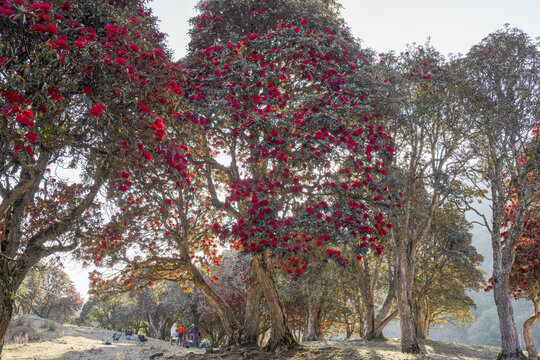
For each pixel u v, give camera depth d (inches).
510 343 503.5
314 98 377.7
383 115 436.1
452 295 946.1
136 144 247.4
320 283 860.0
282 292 956.0
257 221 360.2
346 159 392.8
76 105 248.4
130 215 342.6
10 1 191.2
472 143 538.3
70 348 582.9
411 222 551.8
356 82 437.1
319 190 421.4
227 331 499.5
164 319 1397.6
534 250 607.8
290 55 424.8
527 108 498.0
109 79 224.7
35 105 205.5
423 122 493.0
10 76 184.4
